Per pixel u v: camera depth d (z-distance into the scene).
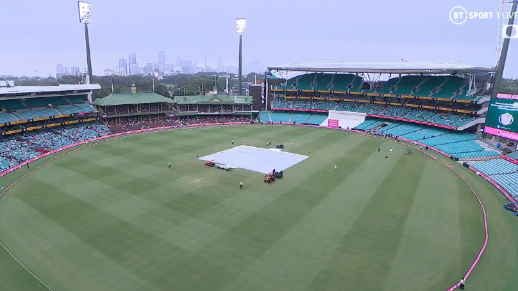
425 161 72.06
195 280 31.02
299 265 33.44
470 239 38.97
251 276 31.62
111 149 79.38
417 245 37.47
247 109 129.12
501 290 30.22
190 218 43.31
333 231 40.34
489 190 55.03
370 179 59.31
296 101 133.00
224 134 99.69
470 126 88.44
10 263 33.53
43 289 29.75
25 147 76.06
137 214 44.34
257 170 63.69
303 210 46.06
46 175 60.09
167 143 86.31
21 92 82.88
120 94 110.69
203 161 69.38
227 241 37.78
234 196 50.66
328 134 102.12
